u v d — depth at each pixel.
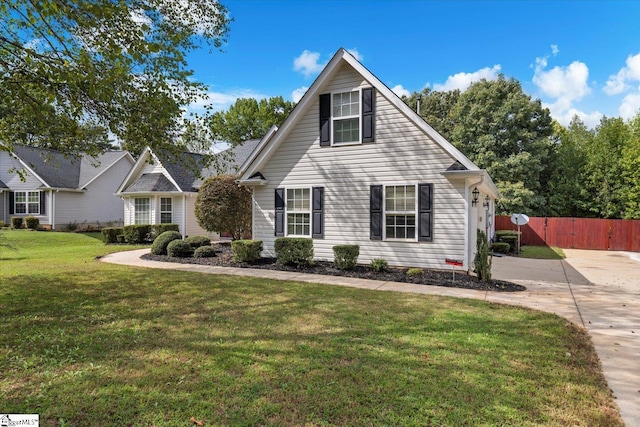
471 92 26.72
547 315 5.77
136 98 6.36
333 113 10.87
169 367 3.66
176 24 7.26
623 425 2.76
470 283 8.29
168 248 12.63
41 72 5.02
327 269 9.95
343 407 2.93
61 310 5.77
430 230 9.59
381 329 4.90
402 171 9.95
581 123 32.19
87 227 24.28
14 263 10.98
